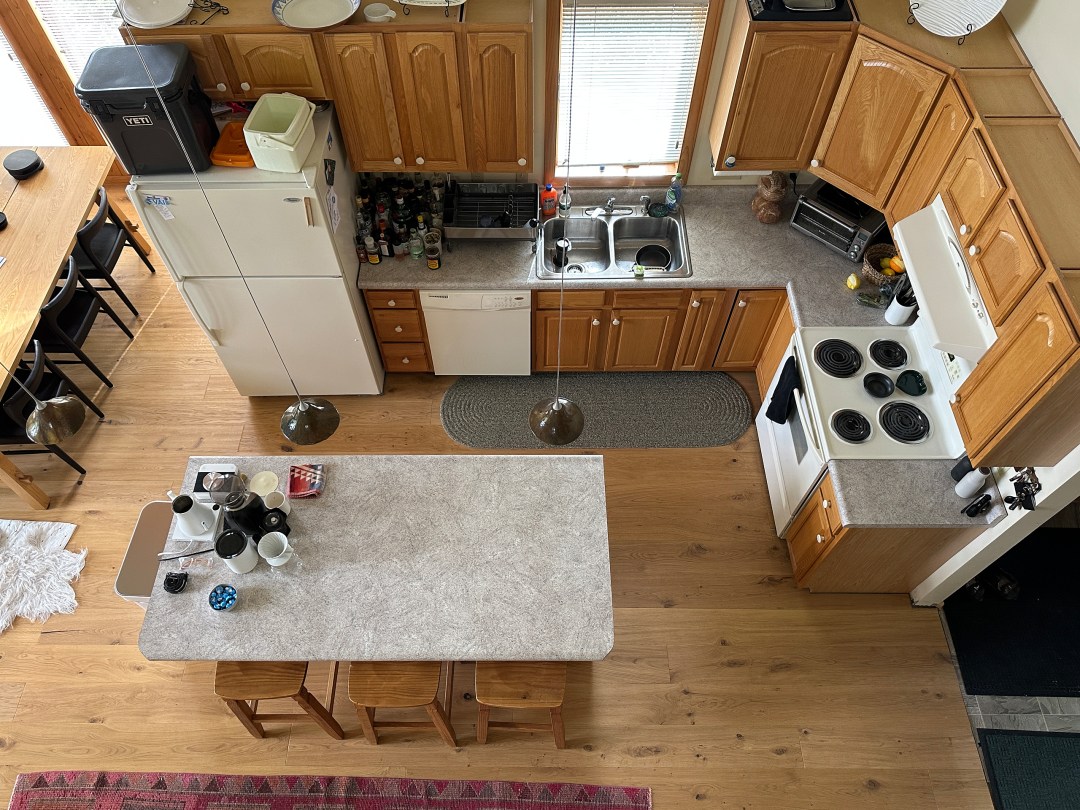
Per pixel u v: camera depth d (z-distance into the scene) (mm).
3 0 4348
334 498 3172
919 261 2947
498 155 3750
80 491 4160
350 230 3861
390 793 3303
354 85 3393
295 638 2805
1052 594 3807
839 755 3375
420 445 4371
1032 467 2809
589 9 3402
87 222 4258
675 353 4477
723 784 3309
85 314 4289
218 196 3324
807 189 4039
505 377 4664
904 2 3215
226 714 3490
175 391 4578
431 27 3164
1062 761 3352
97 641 3672
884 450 3289
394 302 4066
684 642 3678
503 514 3131
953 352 2734
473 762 3375
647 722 3461
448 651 2775
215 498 3088
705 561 3938
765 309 4105
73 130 5180
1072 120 2699
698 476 4250
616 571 3895
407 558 3004
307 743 3420
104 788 3301
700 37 3541
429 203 4121
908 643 3678
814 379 3512
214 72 3322
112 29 4625
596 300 4059
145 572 3393
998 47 3035
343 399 4578
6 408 3557
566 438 2551
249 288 3770
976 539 3178
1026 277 2432
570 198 4281
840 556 3422
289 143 3123
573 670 3592
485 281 3947
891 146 3311
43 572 3854
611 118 3932
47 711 3482
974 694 3541
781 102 3447
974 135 2768
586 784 3316
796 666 3609
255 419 4469
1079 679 3574
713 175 4176
